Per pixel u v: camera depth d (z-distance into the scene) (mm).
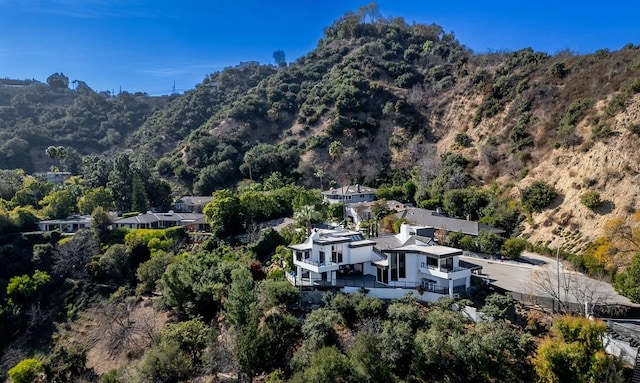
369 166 99688
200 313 44062
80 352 42281
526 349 30016
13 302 55188
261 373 33094
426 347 29375
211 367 34438
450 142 96312
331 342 33562
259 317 36594
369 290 38594
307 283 41531
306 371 28531
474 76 106125
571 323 28938
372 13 163625
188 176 105062
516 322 32969
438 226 60969
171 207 90750
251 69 179625
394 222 61906
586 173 56625
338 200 82938
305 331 34281
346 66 135375
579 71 81500
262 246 55125
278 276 44938
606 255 42688
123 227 71625
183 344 36469
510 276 42125
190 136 119188
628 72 68125
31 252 64375
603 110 64312
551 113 76562
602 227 48594
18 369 39188
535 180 65812
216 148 109188
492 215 63875
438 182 79750
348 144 106625
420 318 33406
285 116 123438
